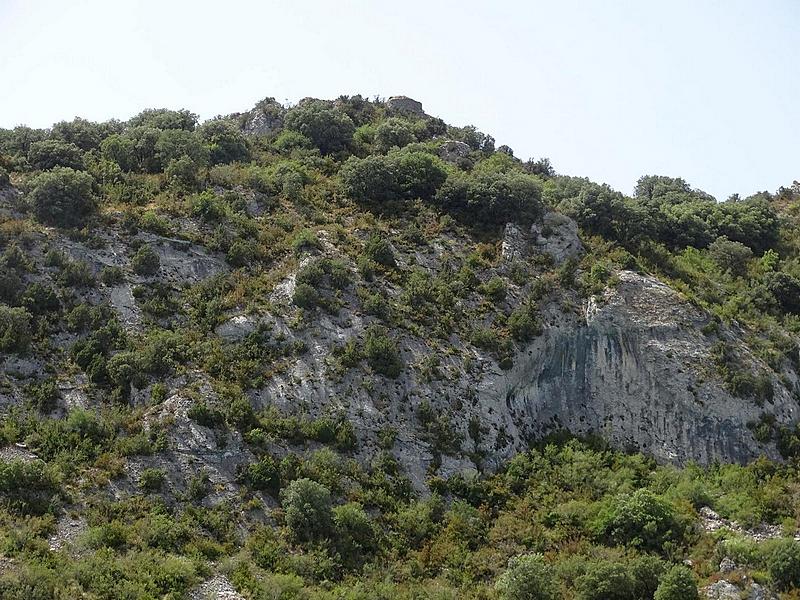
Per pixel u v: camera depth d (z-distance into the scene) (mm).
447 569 38875
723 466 50219
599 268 58781
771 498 44906
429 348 51500
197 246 56031
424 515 41750
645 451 51688
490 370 51750
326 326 50969
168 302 51250
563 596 35875
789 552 36812
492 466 47562
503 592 35500
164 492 39156
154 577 32781
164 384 44969
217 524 38062
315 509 38938
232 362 47688
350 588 35656
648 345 54969
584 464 47781
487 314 55219
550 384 54594
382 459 44781
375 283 55156
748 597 35438
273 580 34281
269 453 42844
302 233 57781
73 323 47469
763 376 53875
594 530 41469
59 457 39094
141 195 59719
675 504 43625
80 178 56188
